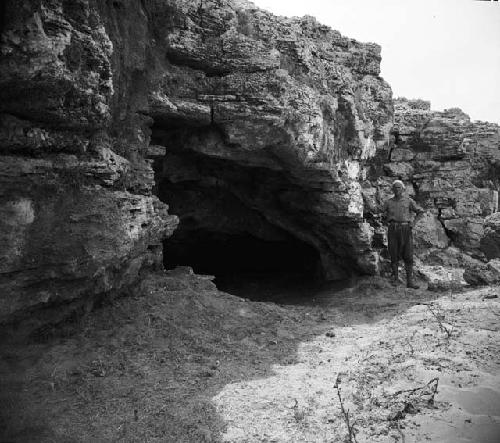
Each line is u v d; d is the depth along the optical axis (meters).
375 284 11.47
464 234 14.61
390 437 3.78
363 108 13.07
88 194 5.80
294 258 14.96
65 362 5.23
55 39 4.62
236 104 8.80
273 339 6.77
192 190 11.62
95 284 6.09
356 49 13.61
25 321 5.22
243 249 15.11
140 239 7.00
